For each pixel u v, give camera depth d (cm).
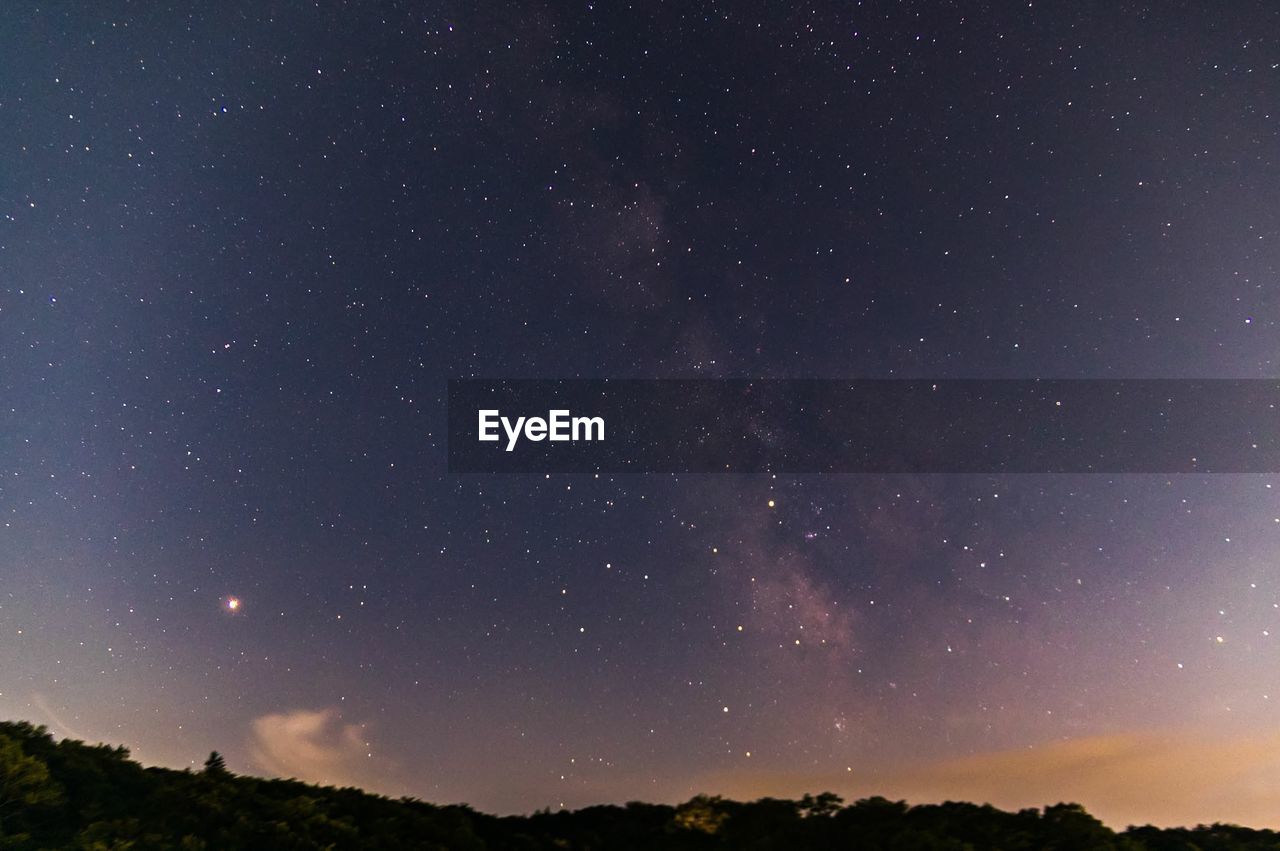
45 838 1057
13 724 1292
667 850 1396
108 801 1171
